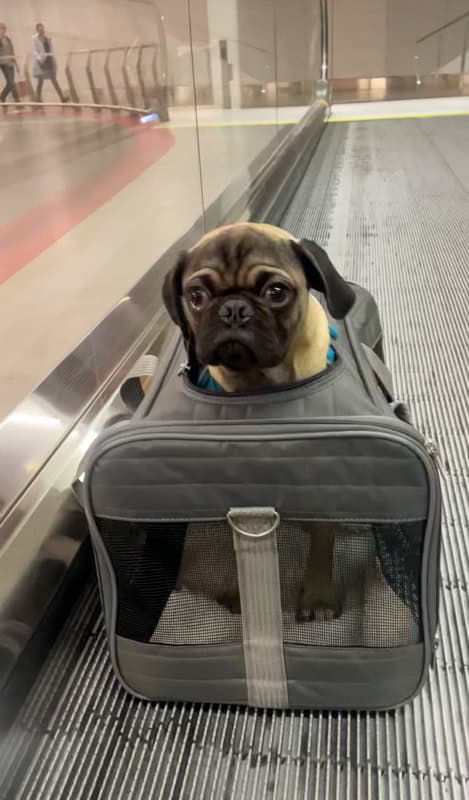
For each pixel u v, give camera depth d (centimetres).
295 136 443
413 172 420
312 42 673
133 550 91
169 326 177
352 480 81
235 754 94
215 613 94
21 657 99
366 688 93
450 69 917
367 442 79
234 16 352
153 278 186
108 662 108
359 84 1010
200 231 228
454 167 426
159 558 92
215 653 94
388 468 80
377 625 91
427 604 88
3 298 173
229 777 91
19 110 319
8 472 111
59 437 124
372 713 98
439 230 304
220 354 84
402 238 296
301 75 571
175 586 94
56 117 339
